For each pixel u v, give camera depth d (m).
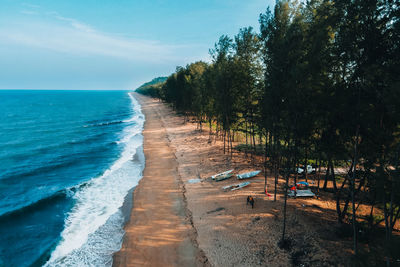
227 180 26.28
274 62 14.89
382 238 14.10
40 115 105.75
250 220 17.89
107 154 42.69
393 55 10.84
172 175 30.19
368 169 12.94
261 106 20.19
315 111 13.41
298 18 14.60
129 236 17.95
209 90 41.03
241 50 28.42
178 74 78.50
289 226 16.44
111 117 100.19
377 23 11.00
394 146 11.34
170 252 15.90
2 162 38.53
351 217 16.72
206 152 38.06
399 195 10.95
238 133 47.53
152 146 46.19
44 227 19.78
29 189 28.11
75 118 96.50
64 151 45.00
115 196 25.16
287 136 15.06
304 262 13.14
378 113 11.64
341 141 14.49
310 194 20.53
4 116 100.62
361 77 12.03
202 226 18.42
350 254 12.94
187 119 74.50
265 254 14.42
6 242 17.92
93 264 15.19
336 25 12.92
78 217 21.12
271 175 26.52
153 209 21.91
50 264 15.32
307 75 12.64
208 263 14.54
